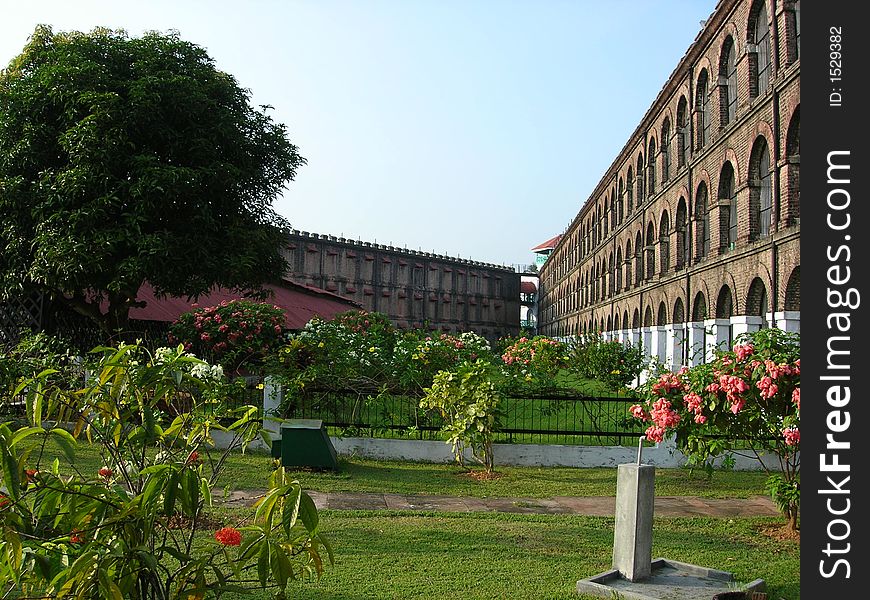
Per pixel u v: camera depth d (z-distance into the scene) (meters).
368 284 58.97
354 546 6.29
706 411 7.27
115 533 2.88
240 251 15.23
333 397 11.87
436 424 11.72
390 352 13.77
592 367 20.09
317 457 9.83
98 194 13.73
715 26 19.52
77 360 11.50
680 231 23.55
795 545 6.71
